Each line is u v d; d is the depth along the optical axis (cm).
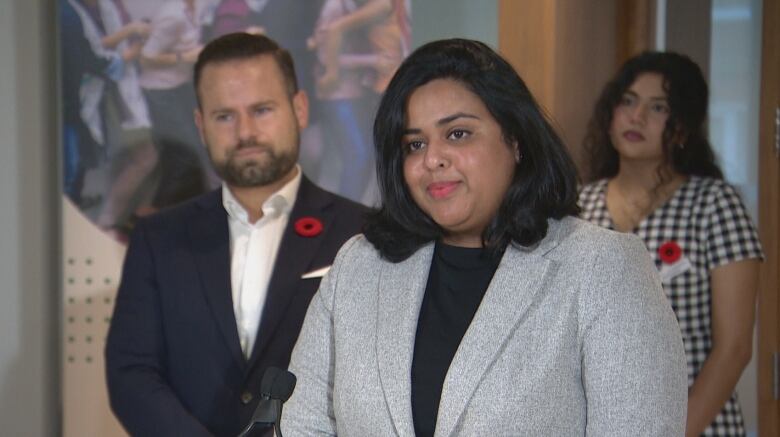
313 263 239
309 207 246
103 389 264
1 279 273
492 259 152
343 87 256
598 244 143
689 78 239
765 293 292
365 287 159
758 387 293
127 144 259
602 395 135
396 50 256
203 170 257
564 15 254
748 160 293
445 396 141
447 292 153
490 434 136
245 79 246
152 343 231
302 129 257
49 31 269
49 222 272
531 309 142
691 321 228
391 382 146
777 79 288
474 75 148
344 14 256
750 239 225
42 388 273
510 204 149
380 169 157
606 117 249
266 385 133
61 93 261
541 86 252
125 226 260
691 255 228
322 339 162
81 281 263
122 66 259
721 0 291
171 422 219
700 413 219
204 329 230
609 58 279
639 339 135
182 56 258
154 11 258
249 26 257
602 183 251
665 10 288
